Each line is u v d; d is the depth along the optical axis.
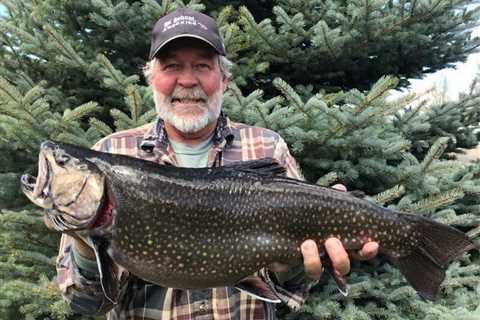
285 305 2.01
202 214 1.07
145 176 1.07
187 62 1.24
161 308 1.16
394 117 2.17
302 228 1.08
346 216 1.09
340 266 1.07
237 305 1.19
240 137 1.28
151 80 1.29
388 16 2.00
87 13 2.19
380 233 1.10
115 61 2.27
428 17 2.06
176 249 1.06
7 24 2.07
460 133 2.43
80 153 1.06
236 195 1.08
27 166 2.13
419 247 1.12
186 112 1.23
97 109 2.04
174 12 1.28
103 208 1.05
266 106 1.91
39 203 1.05
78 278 1.09
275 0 2.21
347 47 2.10
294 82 2.36
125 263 1.06
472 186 2.07
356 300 2.00
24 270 1.91
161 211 1.06
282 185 1.10
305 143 1.90
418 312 1.96
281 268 1.10
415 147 2.30
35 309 1.84
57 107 2.15
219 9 2.30
